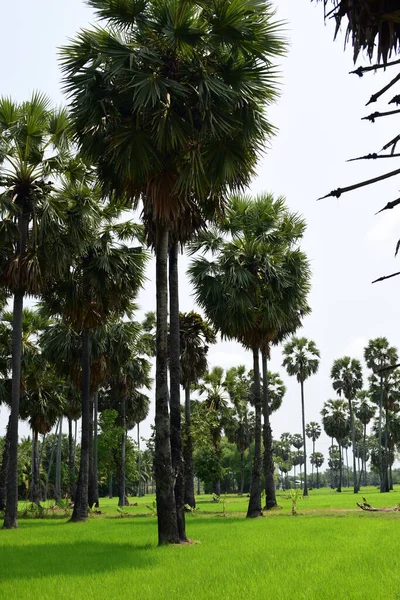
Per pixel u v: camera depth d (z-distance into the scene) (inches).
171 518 654.5
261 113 633.6
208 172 642.8
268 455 1429.6
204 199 676.1
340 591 359.6
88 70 605.9
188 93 622.5
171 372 742.5
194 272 1026.7
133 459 2207.2
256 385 1144.8
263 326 1057.5
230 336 1059.3
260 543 637.9
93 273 993.5
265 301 1038.4
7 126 876.6
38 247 903.7
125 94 611.8
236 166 639.1
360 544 608.1
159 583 404.8
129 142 599.2
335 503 1668.3
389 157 81.0
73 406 1808.6
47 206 864.9
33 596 366.0
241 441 3112.7
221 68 627.5
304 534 727.1
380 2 84.9
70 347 1273.4
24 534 829.2
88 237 927.7
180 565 490.6
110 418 1861.5
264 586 383.2
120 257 989.2
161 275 682.2
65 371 1314.0
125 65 595.2
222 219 727.7
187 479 1494.8
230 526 885.8
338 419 3496.6
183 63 626.5
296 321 1392.7
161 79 581.9
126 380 1811.0
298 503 1749.5
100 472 1950.1
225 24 597.0
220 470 2362.2
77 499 1156.5
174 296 759.1
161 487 655.8
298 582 396.5
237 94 594.9
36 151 899.4
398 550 555.8
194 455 2347.4
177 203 637.3
